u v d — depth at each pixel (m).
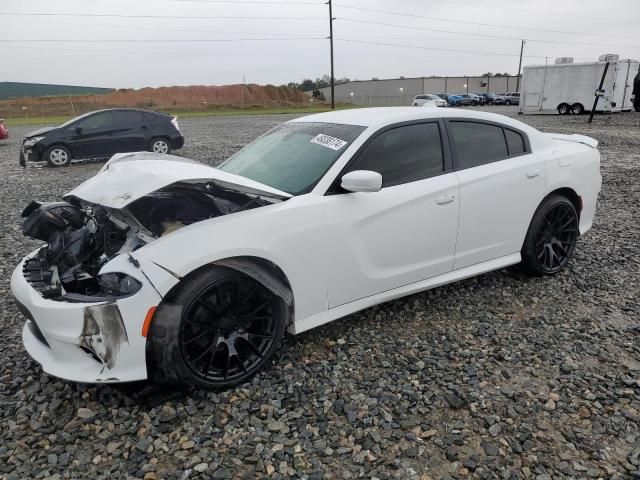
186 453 2.38
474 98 49.28
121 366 2.55
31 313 2.72
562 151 4.42
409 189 3.44
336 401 2.74
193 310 2.69
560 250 4.47
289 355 3.22
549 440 2.43
